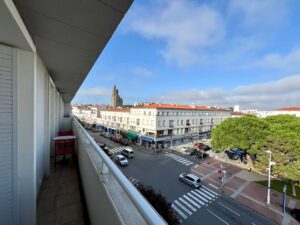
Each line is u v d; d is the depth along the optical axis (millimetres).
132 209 1167
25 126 2465
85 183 3033
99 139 30797
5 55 2223
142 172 16516
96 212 1874
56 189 3730
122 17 1659
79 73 4504
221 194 12992
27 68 2434
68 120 10523
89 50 2637
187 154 23562
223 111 40938
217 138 18906
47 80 4582
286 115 21734
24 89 2439
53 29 1986
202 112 34281
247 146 16344
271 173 14078
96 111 44375
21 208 2453
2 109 2250
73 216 2775
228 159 22375
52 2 1453
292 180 12852
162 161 20219
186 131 30688
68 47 2566
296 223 9805
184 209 10859
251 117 18266
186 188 13648
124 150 21484
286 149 12852
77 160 5156
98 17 1675
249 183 15133
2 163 2266
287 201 12086
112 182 1621
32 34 2164
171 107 27844
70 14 1644
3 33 1873
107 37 2139
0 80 2215
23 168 2465
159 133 25922
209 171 17906
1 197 2256
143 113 27328
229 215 10391
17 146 2381
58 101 8391
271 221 9945
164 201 7055
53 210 2932
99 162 2252
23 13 1655
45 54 3027
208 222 9680
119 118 33875
